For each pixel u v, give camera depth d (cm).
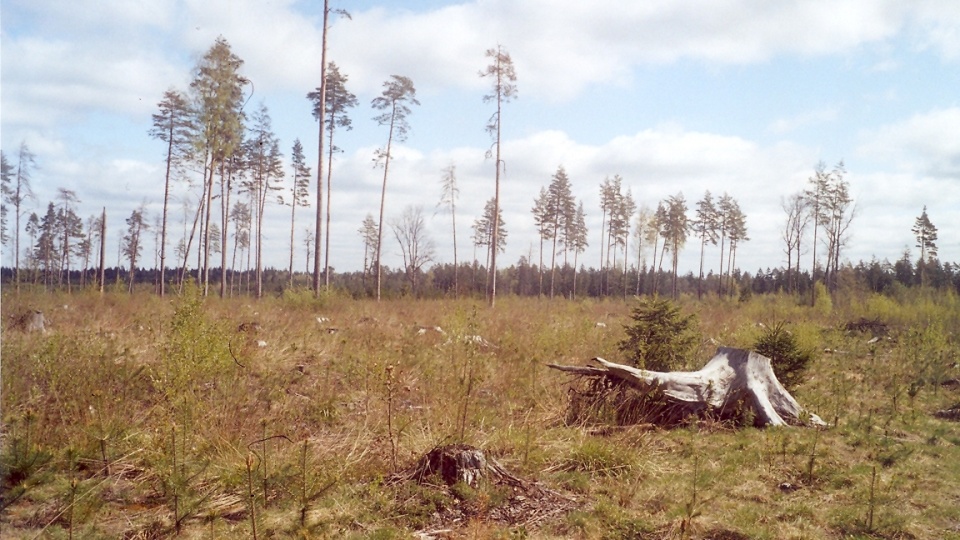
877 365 1304
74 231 5653
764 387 861
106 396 650
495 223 3198
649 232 5988
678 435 759
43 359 718
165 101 3519
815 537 476
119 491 515
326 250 3797
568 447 658
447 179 4841
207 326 732
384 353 1005
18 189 4262
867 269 5253
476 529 453
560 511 507
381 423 695
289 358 996
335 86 3588
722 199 6306
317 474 515
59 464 533
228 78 2934
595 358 840
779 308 2586
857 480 612
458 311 1311
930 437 791
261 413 693
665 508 524
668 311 1021
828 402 953
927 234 4969
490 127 3241
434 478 526
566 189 5853
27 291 1609
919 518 530
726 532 479
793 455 683
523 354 1064
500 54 3212
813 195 4534
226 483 514
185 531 451
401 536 445
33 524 448
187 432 583
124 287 2228
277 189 4331
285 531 452
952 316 2211
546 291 7656
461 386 785
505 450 645
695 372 857
